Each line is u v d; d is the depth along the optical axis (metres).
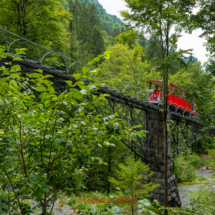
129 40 9.30
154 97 15.77
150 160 14.41
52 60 16.38
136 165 4.62
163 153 14.03
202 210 6.08
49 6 16.75
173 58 7.26
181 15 8.20
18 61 6.80
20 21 15.69
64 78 8.22
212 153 11.69
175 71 31.47
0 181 2.10
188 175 22.03
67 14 18.39
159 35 9.10
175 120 17.23
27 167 2.07
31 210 2.17
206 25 8.38
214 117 8.93
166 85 8.73
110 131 2.06
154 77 23.02
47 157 2.27
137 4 8.00
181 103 17.19
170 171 14.57
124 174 4.36
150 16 8.39
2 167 1.95
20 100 1.87
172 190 14.01
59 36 17.55
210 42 8.88
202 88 8.84
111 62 29.30
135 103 12.48
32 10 16.55
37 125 1.96
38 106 1.85
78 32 40.25
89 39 43.38
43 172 2.00
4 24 15.09
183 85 9.16
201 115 9.26
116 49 27.83
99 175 14.53
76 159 2.17
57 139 1.73
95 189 14.39
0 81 1.67
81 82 1.60
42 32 15.96
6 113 1.83
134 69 25.52
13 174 2.20
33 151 1.92
